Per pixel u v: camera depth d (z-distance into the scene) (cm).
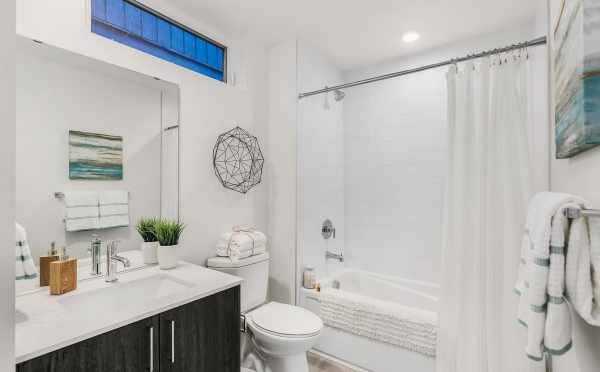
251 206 239
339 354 218
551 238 80
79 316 108
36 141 128
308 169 254
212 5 197
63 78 137
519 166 157
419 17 210
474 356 162
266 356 187
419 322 185
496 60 166
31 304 117
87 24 145
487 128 167
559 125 110
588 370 78
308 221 255
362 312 207
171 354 123
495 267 161
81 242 142
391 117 277
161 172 176
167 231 168
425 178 259
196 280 150
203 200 200
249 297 199
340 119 300
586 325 80
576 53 77
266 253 215
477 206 166
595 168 86
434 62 255
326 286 253
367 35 235
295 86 242
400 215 272
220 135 212
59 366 91
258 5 196
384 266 280
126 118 159
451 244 173
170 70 181
